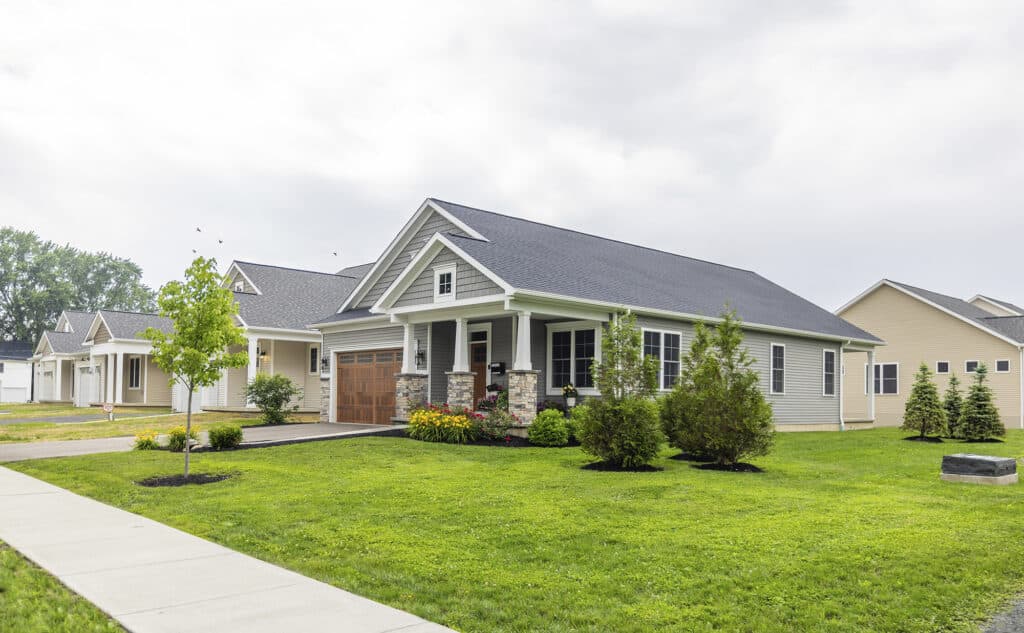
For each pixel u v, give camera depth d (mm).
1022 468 14258
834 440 20281
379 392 23125
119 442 18469
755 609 5434
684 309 20141
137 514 9297
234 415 27375
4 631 4926
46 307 75250
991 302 44438
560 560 6770
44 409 37625
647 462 13094
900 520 8438
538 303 17406
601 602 5594
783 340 24078
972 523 8297
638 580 6129
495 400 18781
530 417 17281
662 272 24234
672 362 19984
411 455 14781
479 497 9922
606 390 13336
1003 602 5660
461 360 18875
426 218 23016
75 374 43250
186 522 8680
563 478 11680
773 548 7090
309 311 29219
